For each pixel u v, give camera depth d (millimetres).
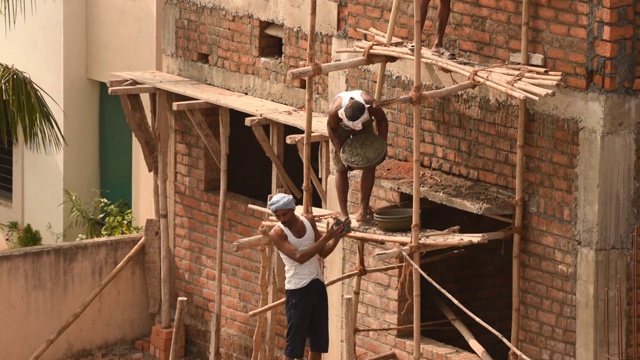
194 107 31312
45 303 33469
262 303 26906
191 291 34094
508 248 29594
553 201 24453
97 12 39062
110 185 40375
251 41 31500
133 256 34500
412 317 28062
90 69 39688
